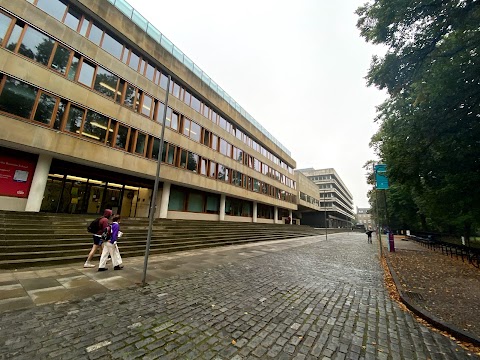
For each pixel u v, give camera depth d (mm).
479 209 13016
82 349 2941
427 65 8203
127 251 9570
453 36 8117
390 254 14602
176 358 2873
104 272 6781
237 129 28719
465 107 8367
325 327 3973
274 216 38750
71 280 5840
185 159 19609
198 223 18344
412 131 9766
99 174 14438
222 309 4566
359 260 11711
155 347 3092
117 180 15492
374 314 4629
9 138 9836
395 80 8609
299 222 58031
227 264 8977
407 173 10719
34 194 10992
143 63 16562
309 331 3799
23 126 10273
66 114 11805
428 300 5414
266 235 22234
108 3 14016
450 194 12422
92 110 12984
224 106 25078
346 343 3455
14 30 10398
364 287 6609
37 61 10977
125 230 11539
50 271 6547
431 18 7371
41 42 11203
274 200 36844
